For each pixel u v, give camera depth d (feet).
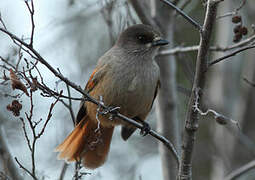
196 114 27.25
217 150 44.14
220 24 48.83
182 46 42.06
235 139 44.32
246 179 43.09
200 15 51.85
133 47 35.47
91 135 36.50
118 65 34.65
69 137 36.42
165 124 40.83
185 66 41.45
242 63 47.62
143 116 36.83
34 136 25.07
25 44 24.53
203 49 26.12
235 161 43.57
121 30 39.73
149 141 54.39
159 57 42.34
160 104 41.55
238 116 45.68
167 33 42.91
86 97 26.63
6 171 32.09
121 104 34.78
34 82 24.41
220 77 47.52
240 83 46.93
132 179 50.49
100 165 37.01
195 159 51.72
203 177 50.90
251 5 47.60
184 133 27.89
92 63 52.26
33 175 25.54
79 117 36.73
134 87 34.40
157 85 37.47
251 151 41.04
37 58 24.84
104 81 34.47
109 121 35.60
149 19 41.42
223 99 46.37
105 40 53.72
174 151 29.30
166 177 38.86
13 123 45.06
